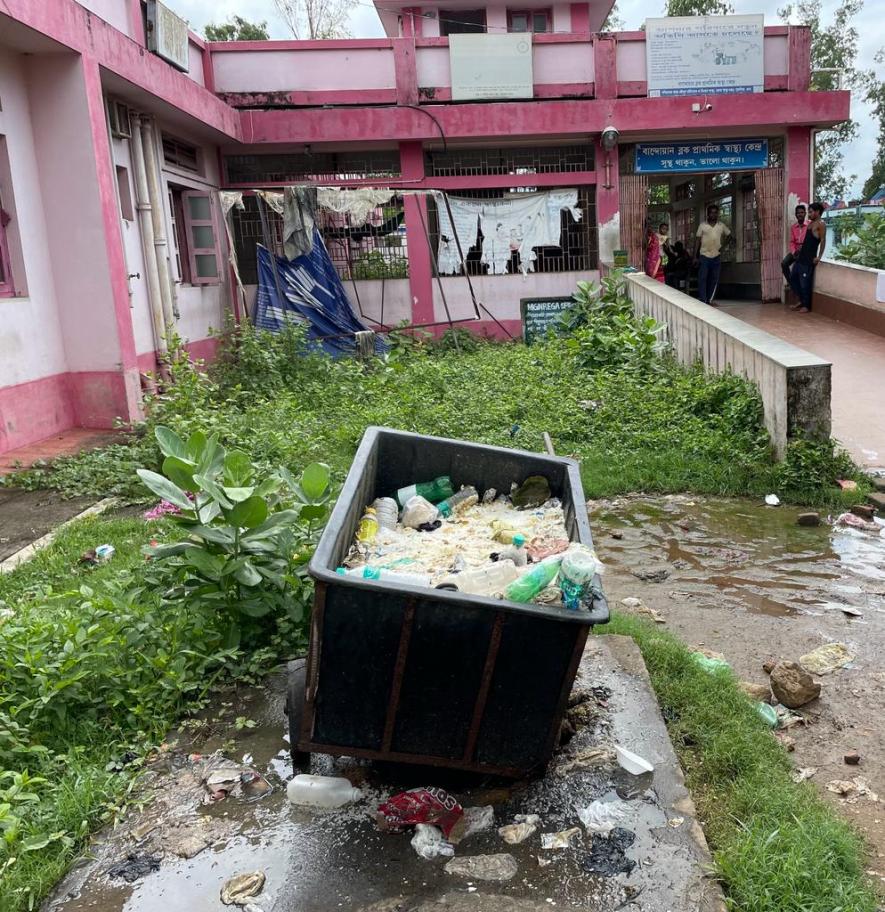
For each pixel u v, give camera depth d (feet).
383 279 52.42
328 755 11.74
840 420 31.07
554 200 52.70
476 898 9.18
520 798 10.91
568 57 50.93
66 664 12.46
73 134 31.24
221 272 48.39
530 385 36.50
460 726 10.55
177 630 14.08
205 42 48.55
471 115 49.60
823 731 13.44
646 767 11.30
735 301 58.13
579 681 13.57
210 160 49.11
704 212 67.87
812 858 9.66
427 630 9.94
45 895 9.54
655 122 50.39
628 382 35.55
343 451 28.02
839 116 51.11
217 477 14.96
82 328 32.48
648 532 23.17
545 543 12.39
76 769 11.39
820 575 19.83
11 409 29.07
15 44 29.32
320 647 9.95
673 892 9.23
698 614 17.76
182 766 11.82
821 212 49.06
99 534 21.47
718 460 28.02
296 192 44.98
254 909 9.14
